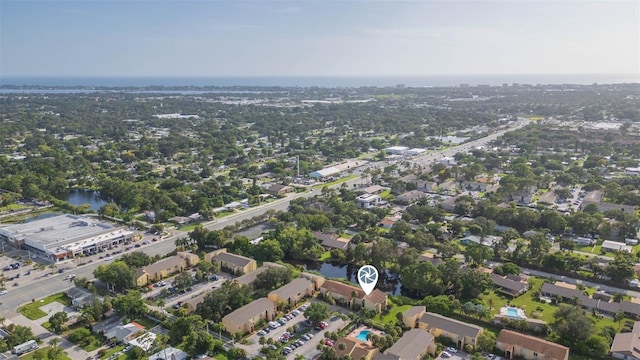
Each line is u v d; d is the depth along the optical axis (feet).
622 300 561.02
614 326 512.22
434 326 499.51
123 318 532.73
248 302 561.43
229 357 463.01
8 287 625.00
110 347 478.59
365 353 450.30
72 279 641.40
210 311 526.98
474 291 581.94
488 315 522.47
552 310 550.36
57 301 584.81
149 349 465.88
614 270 611.47
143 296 591.37
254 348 478.59
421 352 452.76
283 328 517.96
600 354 453.58
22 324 527.81
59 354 446.60
